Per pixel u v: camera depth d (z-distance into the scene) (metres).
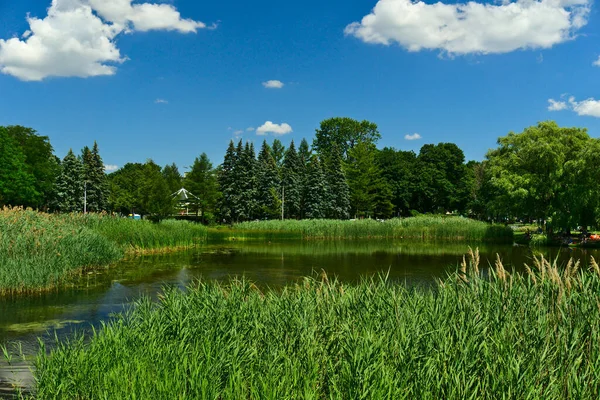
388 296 7.35
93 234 21.06
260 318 7.07
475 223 40.84
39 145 56.53
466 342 5.43
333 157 65.81
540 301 6.43
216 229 43.53
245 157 56.62
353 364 4.92
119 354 5.93
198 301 7.92
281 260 24.34
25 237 16.66
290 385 4.96
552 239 34.56
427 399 4.61
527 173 37.03
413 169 73.94
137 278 17.77
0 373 7.32
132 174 69.38
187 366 5.42
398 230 41.34
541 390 4.61
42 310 12.39
